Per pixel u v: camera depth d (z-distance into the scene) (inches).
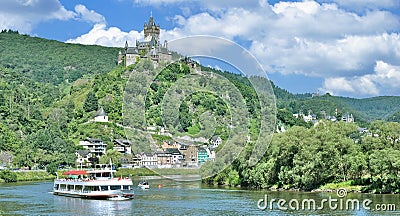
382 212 3973.9
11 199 5280.5
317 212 4023.1
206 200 4869.6
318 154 5629.9
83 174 5644.7
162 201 4859.7
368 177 5644.7
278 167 6102.4
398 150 5398.6
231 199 4926.2
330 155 5708.7
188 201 4820.4
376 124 6003.9
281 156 5940.0
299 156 5802.2
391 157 5068.9
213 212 4094.5
